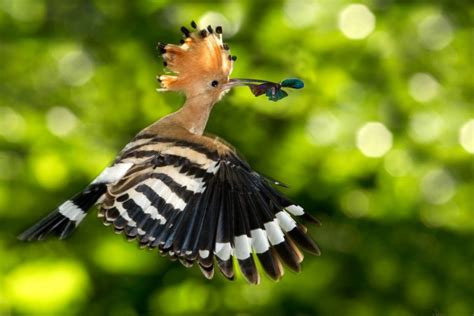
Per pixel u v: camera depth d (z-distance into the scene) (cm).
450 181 1218
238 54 1193
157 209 631
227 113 1225
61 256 1184
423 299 1265
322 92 1222
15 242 1189
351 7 1213
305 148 1209
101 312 1212
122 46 1261
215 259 662
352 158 1194
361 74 1238
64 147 1201
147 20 1266
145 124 1245
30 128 1209
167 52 723
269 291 1245
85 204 620
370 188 1248
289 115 1230
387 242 1262
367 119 1208
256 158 1237
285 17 1211
